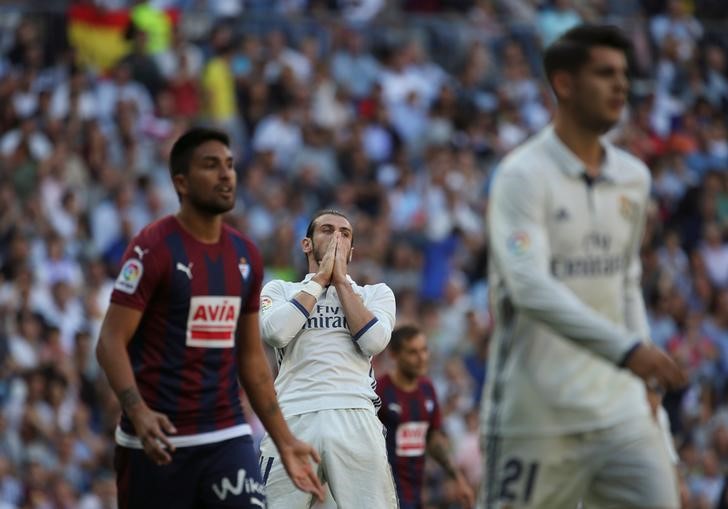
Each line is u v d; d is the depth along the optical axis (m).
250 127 67.88
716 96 82.44
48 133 61.41
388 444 33.53
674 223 72.00
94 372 51.66
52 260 55.16
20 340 51.19
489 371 22.67
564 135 22.56
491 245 22.23
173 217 21.91
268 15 72.75
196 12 71.56
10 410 47.94
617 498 22.02
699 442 54.88
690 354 61.75
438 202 65.44
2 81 64.19
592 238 22.38
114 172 61.41
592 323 20.75
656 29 82.31
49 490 46.59
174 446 21.56
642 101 79.12
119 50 67.88
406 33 75.31
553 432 21.98
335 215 27.81
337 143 67.31
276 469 26.98
